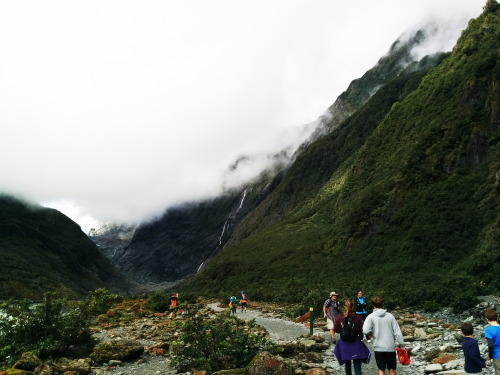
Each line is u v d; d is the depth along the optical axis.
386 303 28.61
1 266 148.38
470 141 52.00
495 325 7.84
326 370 11.45
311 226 87.12
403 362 8.79
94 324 25.14
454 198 47.38
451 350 12.56
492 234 36.69
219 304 45.28
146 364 13.52
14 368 11.32
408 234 47.28
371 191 63.53
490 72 56.09
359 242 56.22
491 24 71.50
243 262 79.25
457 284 30.11
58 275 175.62
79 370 12.02
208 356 11.97
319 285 44.81
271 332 21.16
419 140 61.19
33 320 13.91
